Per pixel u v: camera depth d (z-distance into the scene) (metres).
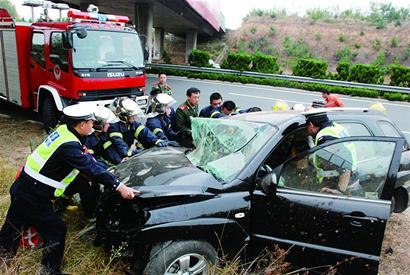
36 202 2.68
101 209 3.01
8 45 7.60
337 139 2.78
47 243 2.78
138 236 2.52
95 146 3.99
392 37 28.42
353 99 13.20
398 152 2.67
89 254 3.04
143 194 2.70
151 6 17.39
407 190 3.82
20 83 7.53
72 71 6.46
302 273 2.93
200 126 3.76
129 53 7.36
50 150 2.63
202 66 17.97
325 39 30.05
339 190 2.79
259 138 3.04
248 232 2.81
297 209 2.72
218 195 2.72
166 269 2.55
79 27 6.46
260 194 2.78
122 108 4.21
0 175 4.46
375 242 2.62
